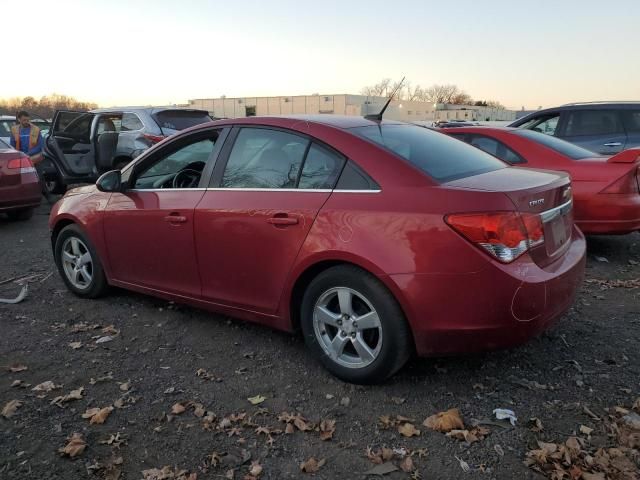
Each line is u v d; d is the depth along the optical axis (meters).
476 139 6.34
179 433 2.96
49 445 2.86
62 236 5.00
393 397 3.26
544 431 2.90
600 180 5.58
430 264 2.97
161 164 4.46
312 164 3.50
